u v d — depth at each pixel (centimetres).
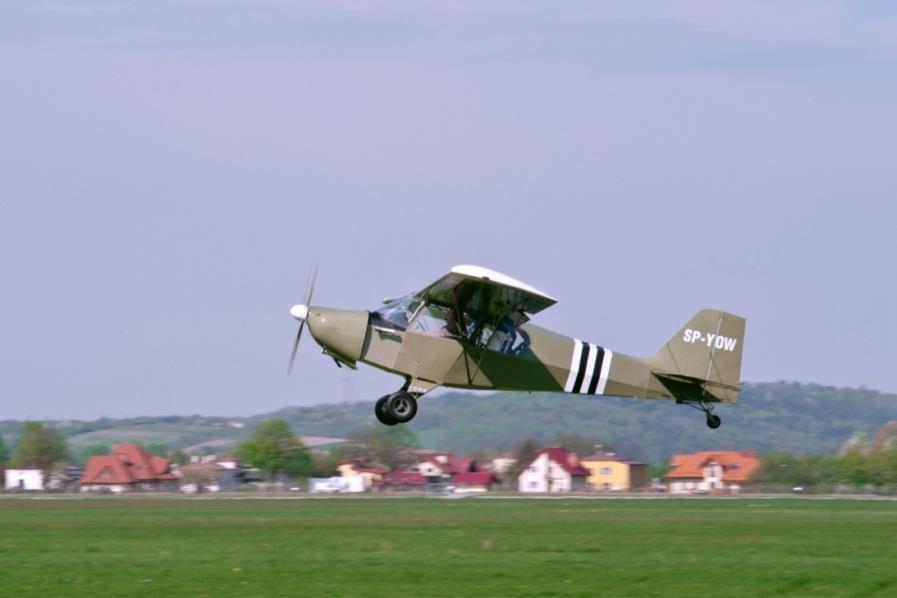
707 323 8562
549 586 4634
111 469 19988
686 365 8494
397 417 7606
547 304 7438
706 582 4744
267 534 6831
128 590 4559
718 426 8531
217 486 19612
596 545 6134
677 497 14612
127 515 8831
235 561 5353
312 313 7681
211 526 7500
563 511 9575
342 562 5306
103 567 5169
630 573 4962
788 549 5978
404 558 5469
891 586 4672
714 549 5978
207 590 4550
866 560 5494
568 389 8069
